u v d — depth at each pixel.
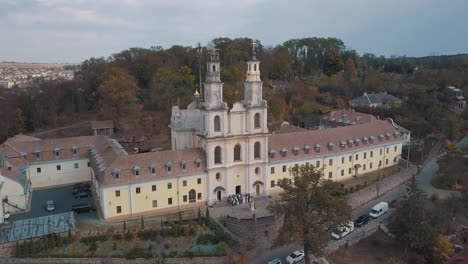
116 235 82.19
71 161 112.12
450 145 147.88
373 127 128.38
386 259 86.06
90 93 186.75
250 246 84.94
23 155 107.25
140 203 92.06
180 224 86.94
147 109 172.38
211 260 78.75
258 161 102.06
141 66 199.50
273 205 84.19
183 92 167.62
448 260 74.19
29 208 96.88
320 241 73.50
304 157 108.94
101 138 117.69
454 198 105.81
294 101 188.75
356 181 115.88
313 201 77.62
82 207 94.31
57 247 79.06
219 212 94.19
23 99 167.88
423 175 128.12
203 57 199.62
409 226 84.44
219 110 94.88
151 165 92.69
